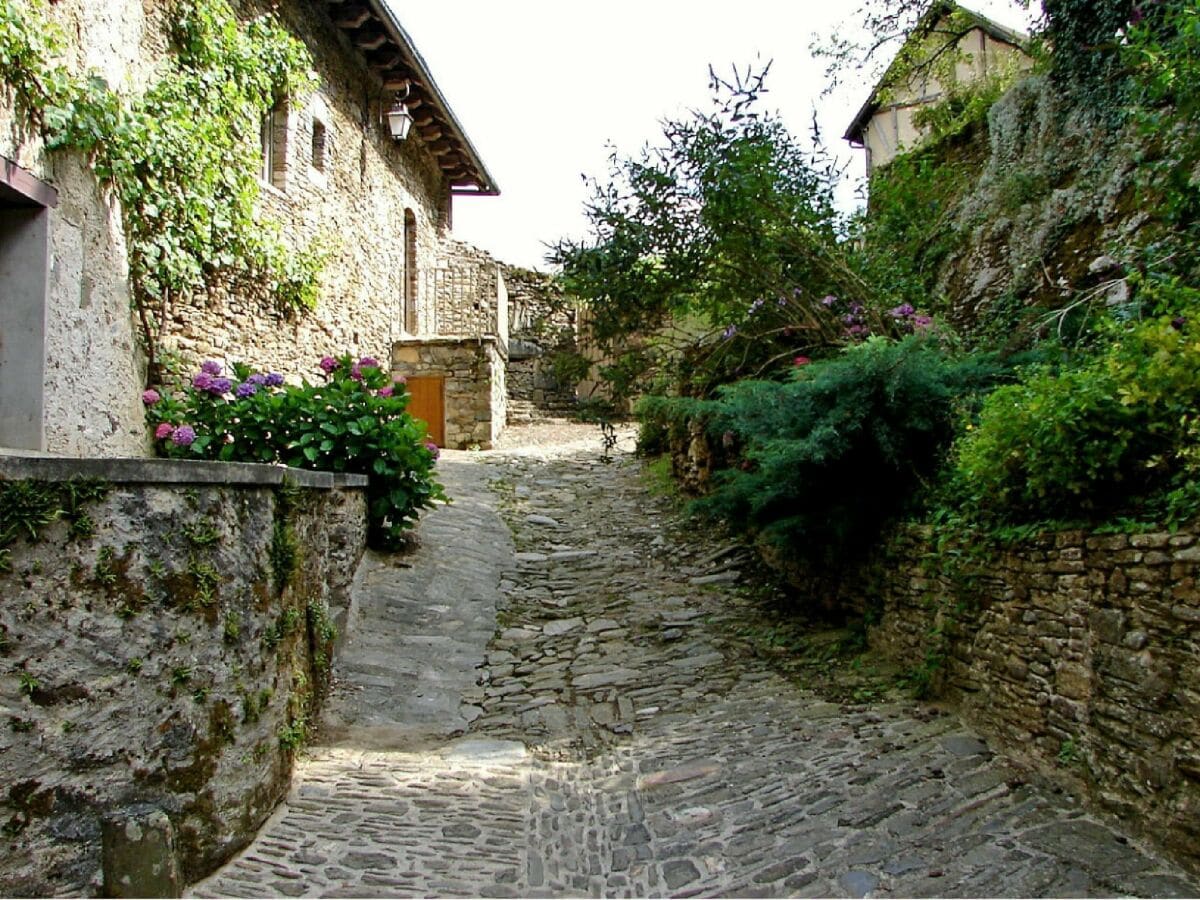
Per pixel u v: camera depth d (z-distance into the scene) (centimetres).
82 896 234
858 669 488
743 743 409
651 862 308
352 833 314
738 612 618
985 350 574
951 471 448
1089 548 316
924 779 346
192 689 275
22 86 472
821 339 664
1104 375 326
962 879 272
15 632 229
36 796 230
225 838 281
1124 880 259
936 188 841
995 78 911
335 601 521
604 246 704
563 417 1683
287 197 917
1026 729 352
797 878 287
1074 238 617
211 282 748
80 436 527
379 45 1123
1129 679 292
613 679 515
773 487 527
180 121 657
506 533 830
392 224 1339
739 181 616
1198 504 271
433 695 491
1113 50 616
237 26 792
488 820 341
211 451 613
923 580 451
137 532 263
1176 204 461
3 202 486
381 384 676
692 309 736
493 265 1659
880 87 944
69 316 518
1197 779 261
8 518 229
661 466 1078
